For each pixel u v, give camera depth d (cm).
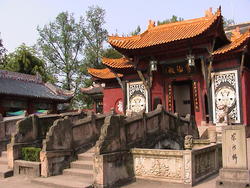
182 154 989
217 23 1869
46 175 1140
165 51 2164
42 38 4950
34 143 1401
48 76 4859
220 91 2095
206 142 1566
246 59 2125
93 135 1416
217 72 2117
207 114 2289
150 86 2402
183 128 1677
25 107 3119
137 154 1102
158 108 1455
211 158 1160
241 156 872
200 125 2211
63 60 5000
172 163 1014
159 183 1033
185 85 2872
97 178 989
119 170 1047
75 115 1666
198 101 2247
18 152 1307
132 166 1112
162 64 2317
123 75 2614
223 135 907
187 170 974
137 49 2161
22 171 1238
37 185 1071
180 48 2098
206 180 1051
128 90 2581
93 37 4988
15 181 1153
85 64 4897
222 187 873
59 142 1224
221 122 1994
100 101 3675
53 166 1169
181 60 2194
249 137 2005
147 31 2394
